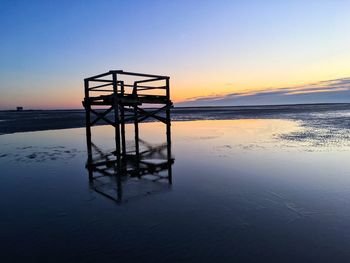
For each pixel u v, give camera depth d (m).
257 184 7.74
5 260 4.05
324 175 8.52
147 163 11.01
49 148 14.62
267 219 5.32
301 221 5.23
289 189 7.23
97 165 10.73
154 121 40.09
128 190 7.47
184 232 4.81
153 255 4.07
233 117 46.22
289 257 3.97
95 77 12.12
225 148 13.89
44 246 4.44
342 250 4.16
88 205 6.31
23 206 6.29
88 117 12.79
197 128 26.08
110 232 4.88
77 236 4.75
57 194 7.16
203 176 8.74
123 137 12.44
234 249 4.20
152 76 12.46
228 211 5.77
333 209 5.82
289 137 17.34
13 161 11.24
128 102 11.68
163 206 6.15
